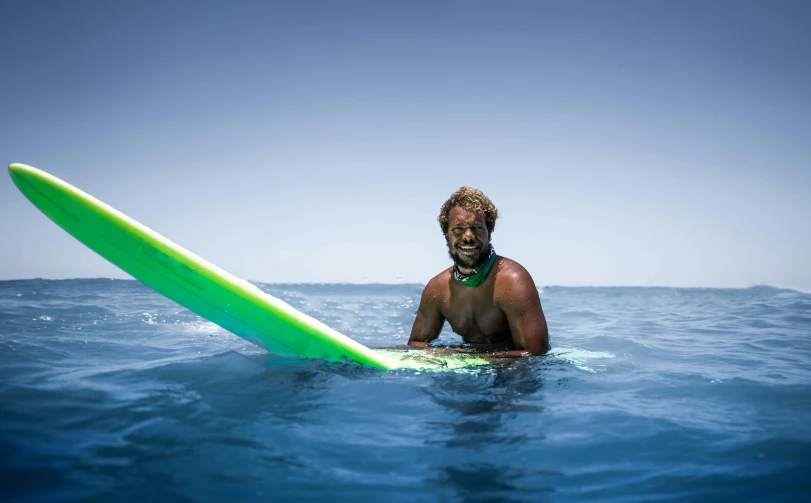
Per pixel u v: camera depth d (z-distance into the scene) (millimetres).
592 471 1559
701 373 2725
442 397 2236
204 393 2285
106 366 2818
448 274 3299
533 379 2527
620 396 2283
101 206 2680
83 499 1376
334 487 1465
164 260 2744
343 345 2771
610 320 5688
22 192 2695
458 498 1410
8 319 4742
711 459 1627
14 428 1839
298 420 1969
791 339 4020
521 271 3090
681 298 10008
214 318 2928
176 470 1553
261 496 1412
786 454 1653
